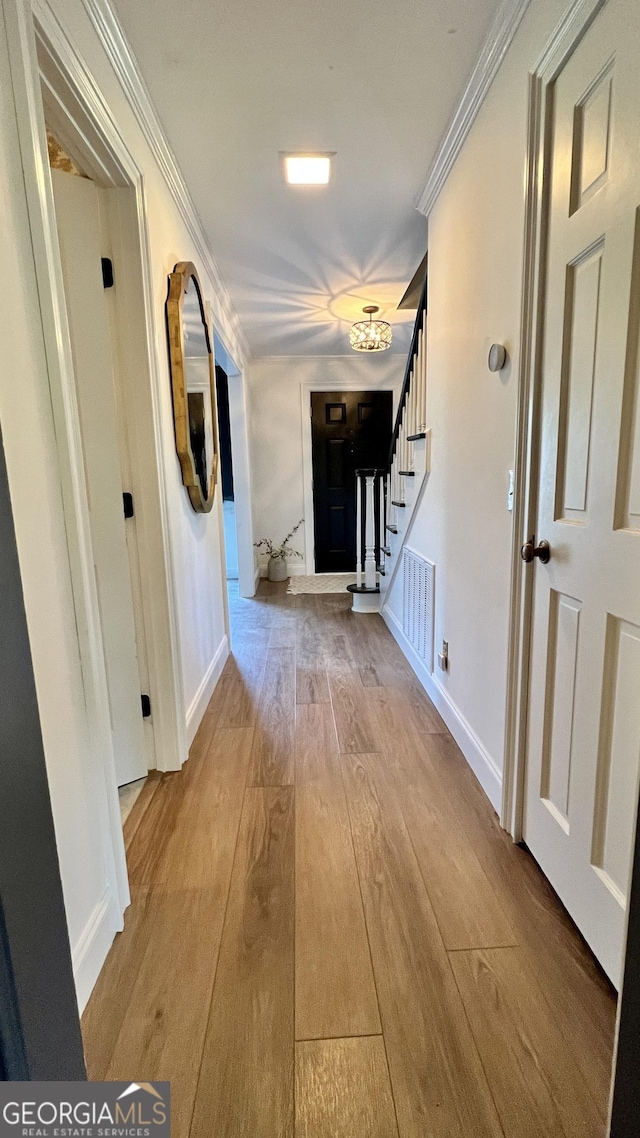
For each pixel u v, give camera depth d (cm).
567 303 118
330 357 521
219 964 116
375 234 262
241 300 356
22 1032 67
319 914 129
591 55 105
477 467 179
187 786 186
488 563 171
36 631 94
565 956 117
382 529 422
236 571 577
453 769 193
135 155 159
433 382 236
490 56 149
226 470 562
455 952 118
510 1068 95
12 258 88
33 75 94
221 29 141
